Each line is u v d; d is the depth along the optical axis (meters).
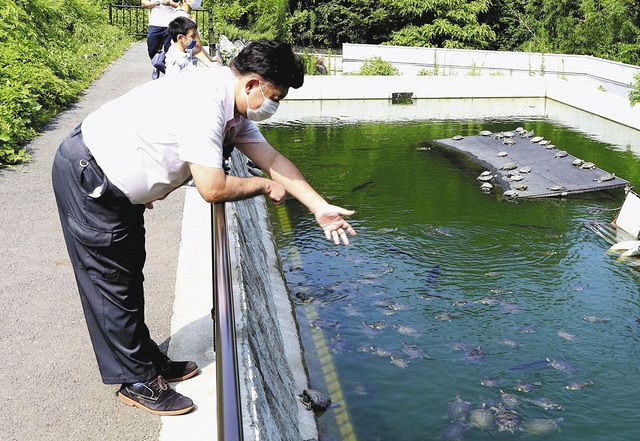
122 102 2.75
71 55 12.08
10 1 11.73
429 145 14.13
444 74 22.88
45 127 8.55
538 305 7.18
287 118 16.77
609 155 13.53
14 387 3.39
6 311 4.20
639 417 5.39
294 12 27.19
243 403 3.13
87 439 3.01
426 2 26.94
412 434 5.07
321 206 2.91
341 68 24.83
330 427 4.95
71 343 3.85
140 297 3.08
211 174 2.55
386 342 6.34
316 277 7.69
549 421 5.29
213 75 2.64
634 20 23.28
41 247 5.21
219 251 2.63
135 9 19.12
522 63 21.97
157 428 3.08
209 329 3.92
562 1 24.61
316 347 6.18
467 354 6.18
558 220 9.77
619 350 6.35
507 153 13.08
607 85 20.14
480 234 9.15
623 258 8.41
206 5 22.05
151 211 6.09
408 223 9.53
